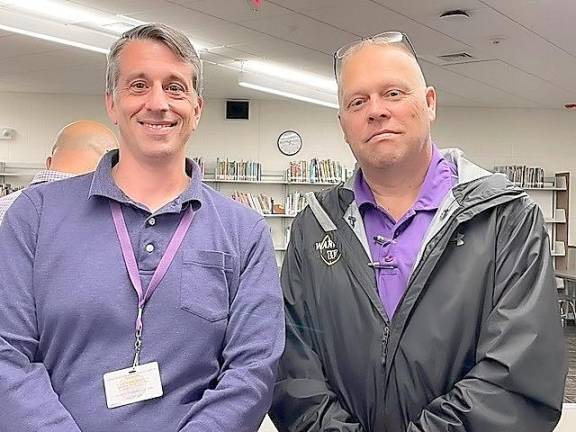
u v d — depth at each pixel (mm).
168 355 1384
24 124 8328
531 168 9258
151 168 1491
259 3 4742
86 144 2715
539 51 6113
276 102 8961
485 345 1479
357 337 1592
